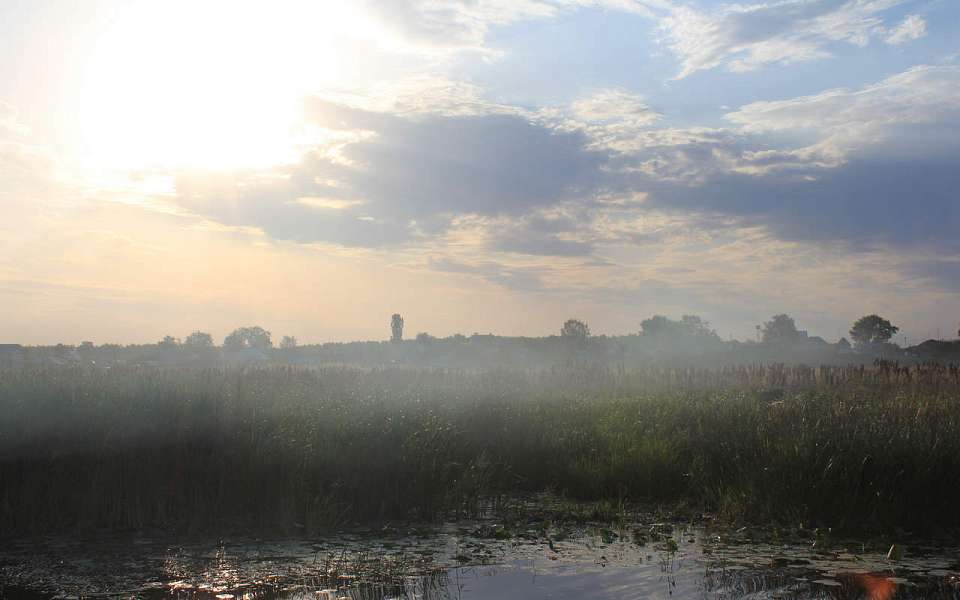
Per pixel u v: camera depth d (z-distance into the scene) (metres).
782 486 9.19
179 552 7.54
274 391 14.30
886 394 18.38
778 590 6.38
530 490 11.06
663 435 12.53
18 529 8.36
